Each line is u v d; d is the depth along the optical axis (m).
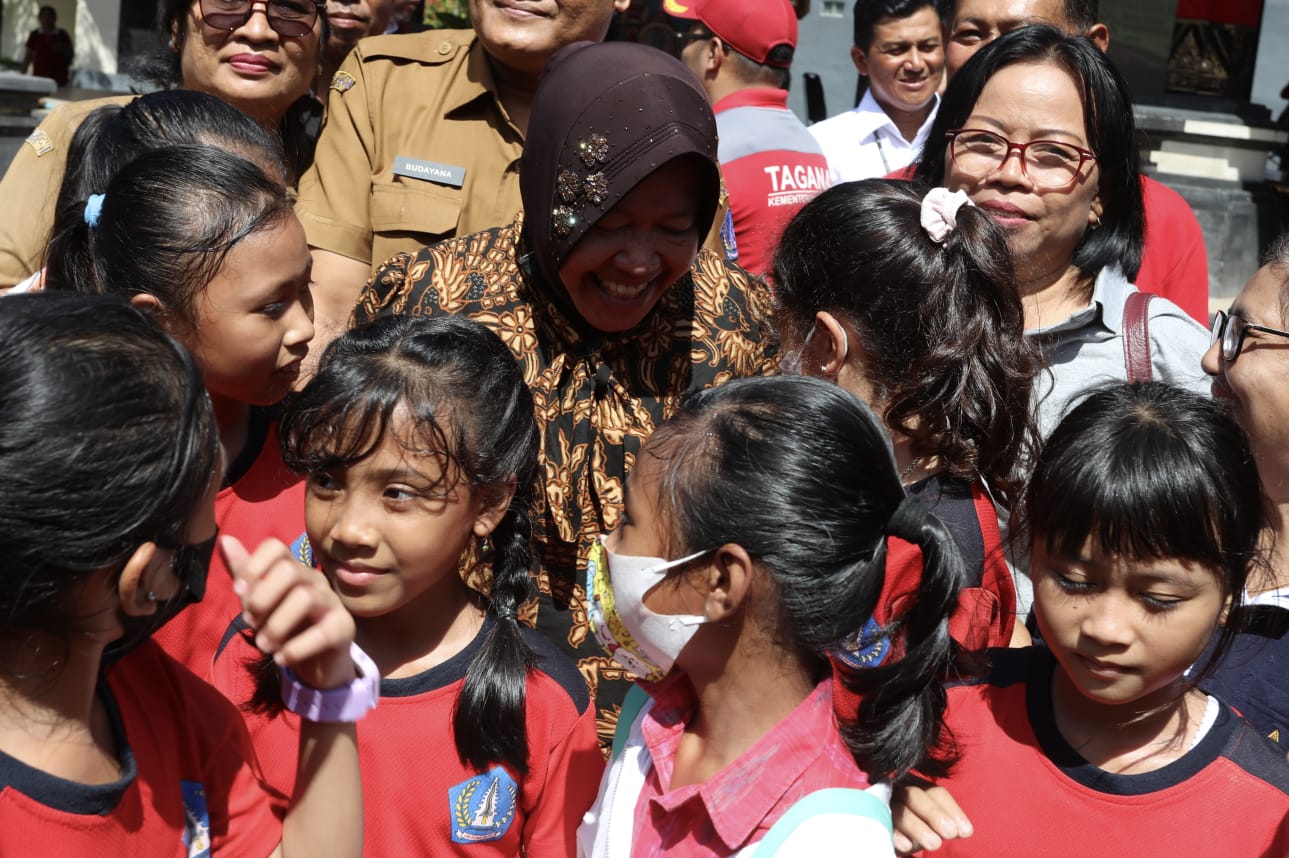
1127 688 1.77
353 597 1.95
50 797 1.36
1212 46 11.80
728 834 1.63
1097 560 1.75
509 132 3.15
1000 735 1.93
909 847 1.72
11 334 1.33
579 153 2.20
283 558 1.46
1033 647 2.04
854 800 1.62
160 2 3.28
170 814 1.56
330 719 1.55
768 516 1.61
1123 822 1.80
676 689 1.84
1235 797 1.78
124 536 1.31
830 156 5.41
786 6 4.41
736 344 2.51
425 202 3.07
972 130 2.83
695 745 1.77
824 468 1.63
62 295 1.41
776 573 1.62
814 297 2.32
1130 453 1.74
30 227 3.05
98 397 1.31
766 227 3.98
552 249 2.26
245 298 2.08
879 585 1.68
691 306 2.50
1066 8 4.08
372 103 3.15
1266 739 1.87
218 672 2.09
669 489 1.67
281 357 2.15
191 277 2.05
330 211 3.10
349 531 1.91
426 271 2.48
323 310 3.05
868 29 5.37
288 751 1.97
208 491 1.42
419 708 2.00
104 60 16.22
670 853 1.71
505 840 2.02
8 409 1.28
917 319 2.21
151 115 2.43
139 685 1.61
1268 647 2.12
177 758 1.62
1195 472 1.72
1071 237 2.85
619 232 2.23
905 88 5.36
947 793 1.81
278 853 1.68
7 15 19.58
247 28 3.04
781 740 1.67
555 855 2.05
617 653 1.83
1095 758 1.85
